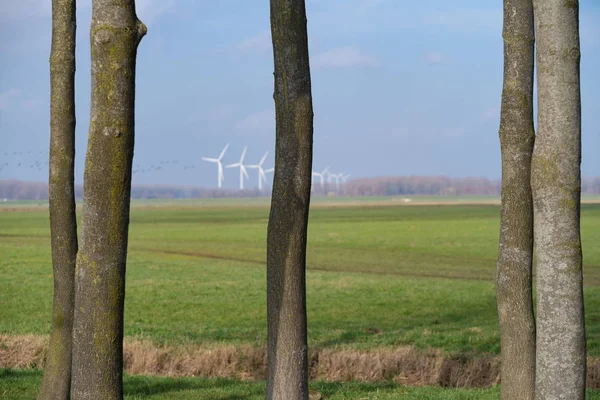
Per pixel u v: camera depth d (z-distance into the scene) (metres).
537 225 8.47
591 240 89.19
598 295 41.91
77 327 8.59
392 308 39.31
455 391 17.33
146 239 97.88
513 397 11.70
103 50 8.44
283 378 11.70
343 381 20.00
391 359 21.81
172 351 23.17
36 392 16.19
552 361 8.29
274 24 11.59
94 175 8.47
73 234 12.60
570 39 8.28
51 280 50.84
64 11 12.52
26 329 29.41
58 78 12.50
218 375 21.55
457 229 116.50
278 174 11.70
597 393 16.78
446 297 43.50
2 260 63.97
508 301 11.70
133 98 8.62
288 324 11.67
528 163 11.59
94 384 8.52
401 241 93.56
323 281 52.00
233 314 37.19
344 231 113.38
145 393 16.77
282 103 11.63
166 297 43.41
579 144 8.37
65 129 12.50
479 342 26.25
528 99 11.59
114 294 8.55
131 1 8.54
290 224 11.63
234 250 81.81
